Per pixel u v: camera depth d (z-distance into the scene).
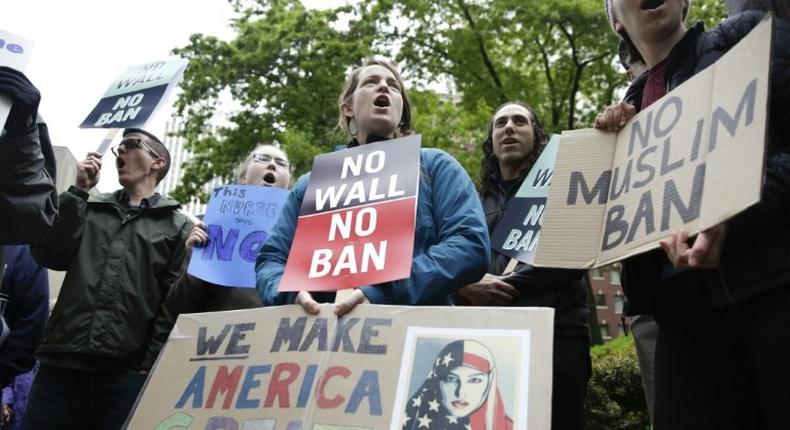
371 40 16.62
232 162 16.41
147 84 3.66
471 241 2.08
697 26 1.97
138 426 1.95
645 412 4.82
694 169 1.65
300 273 2.08
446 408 1.63
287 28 16.25
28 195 2.36
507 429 1.55
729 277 1.62
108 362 3.19
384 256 1.98
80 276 3.27
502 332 1.69
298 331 1.93
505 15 15.89
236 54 16.34
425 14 16.70
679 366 1.87
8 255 3.51
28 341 3.48
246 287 3.24
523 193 3.24
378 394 1.71
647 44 2.07
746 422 1.76
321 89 15.90
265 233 3.36
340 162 2.29
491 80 16.44
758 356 1.59
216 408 1.88
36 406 3.10
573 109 16.27
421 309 1.82
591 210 1.94
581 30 15.39
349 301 1.91
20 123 2.26
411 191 2.07
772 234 1.59
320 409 1.75
